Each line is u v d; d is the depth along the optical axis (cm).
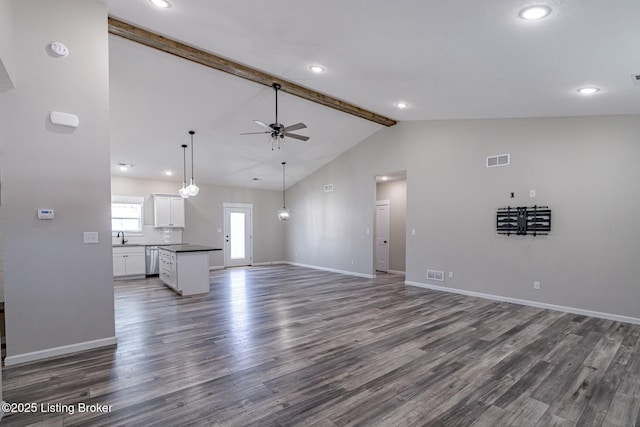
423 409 224
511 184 530
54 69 311
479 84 391
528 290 508
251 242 1015
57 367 287
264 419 212
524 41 269
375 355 313
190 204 905
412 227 671
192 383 258
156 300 543
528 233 509
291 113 618
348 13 268
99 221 333
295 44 356
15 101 295
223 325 406
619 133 435
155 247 800
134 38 383
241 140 689
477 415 217
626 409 225
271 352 321
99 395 240
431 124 643
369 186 773
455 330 386
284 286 666
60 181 314
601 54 271
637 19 216
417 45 309
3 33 262
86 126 327
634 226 422
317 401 233
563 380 266
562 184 479
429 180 643
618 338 361
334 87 495
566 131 477
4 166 291
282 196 1078
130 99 519
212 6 300
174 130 620
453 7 235
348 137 761
